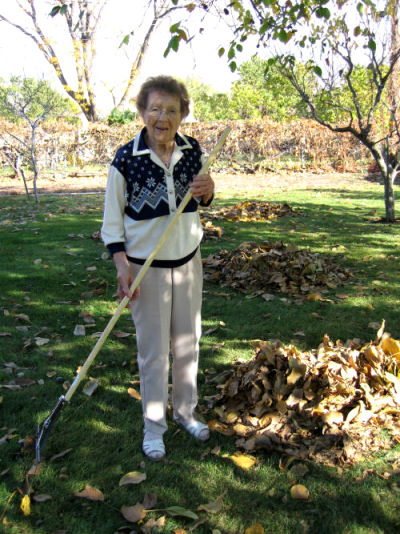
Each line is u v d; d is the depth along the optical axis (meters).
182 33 4.33
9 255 6.09
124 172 2.36
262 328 4.06
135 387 3.29
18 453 2.64
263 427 2.74
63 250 6.29
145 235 2.41
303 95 7.56
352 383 2.87
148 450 2.61
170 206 2.38
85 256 6.01
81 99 22.97
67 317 4.32
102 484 2.43
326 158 17.31
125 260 2.42
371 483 2.40
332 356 2.99
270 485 2.41
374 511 2.24
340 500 2.31
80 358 3.63
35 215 8.76
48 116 15.80
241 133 16.86
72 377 3.39
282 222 8.03
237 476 2.47
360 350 3.14
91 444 2.72
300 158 17.61
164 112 2.23
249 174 16.36
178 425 2.87
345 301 4.60
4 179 14.93
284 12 5.23
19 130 15.45
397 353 2.97
